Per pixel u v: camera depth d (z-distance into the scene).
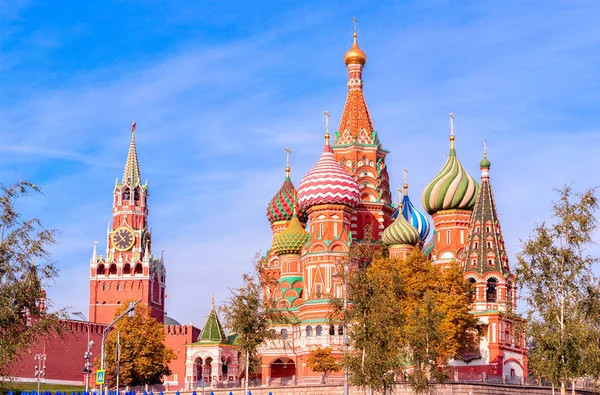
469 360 145.00
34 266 85.06
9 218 84.94
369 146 175.25
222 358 175.00
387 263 137.75
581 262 93.25
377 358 104.00
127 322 163.75
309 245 161.00
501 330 144.75
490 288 149.12
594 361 90.00
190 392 147.62
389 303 109.62
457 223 163.88
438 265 146.88
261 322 130.25
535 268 94.06
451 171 165.50
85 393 99.25
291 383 139.50
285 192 184.50
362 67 182.25
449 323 127.88
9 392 91.75
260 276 134.38
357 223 170.50
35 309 86.19
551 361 90.75
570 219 93.06
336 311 112.50
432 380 119.38
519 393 124.44
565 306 93.06
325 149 167.75
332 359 144.88
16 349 85.44
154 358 165.00
